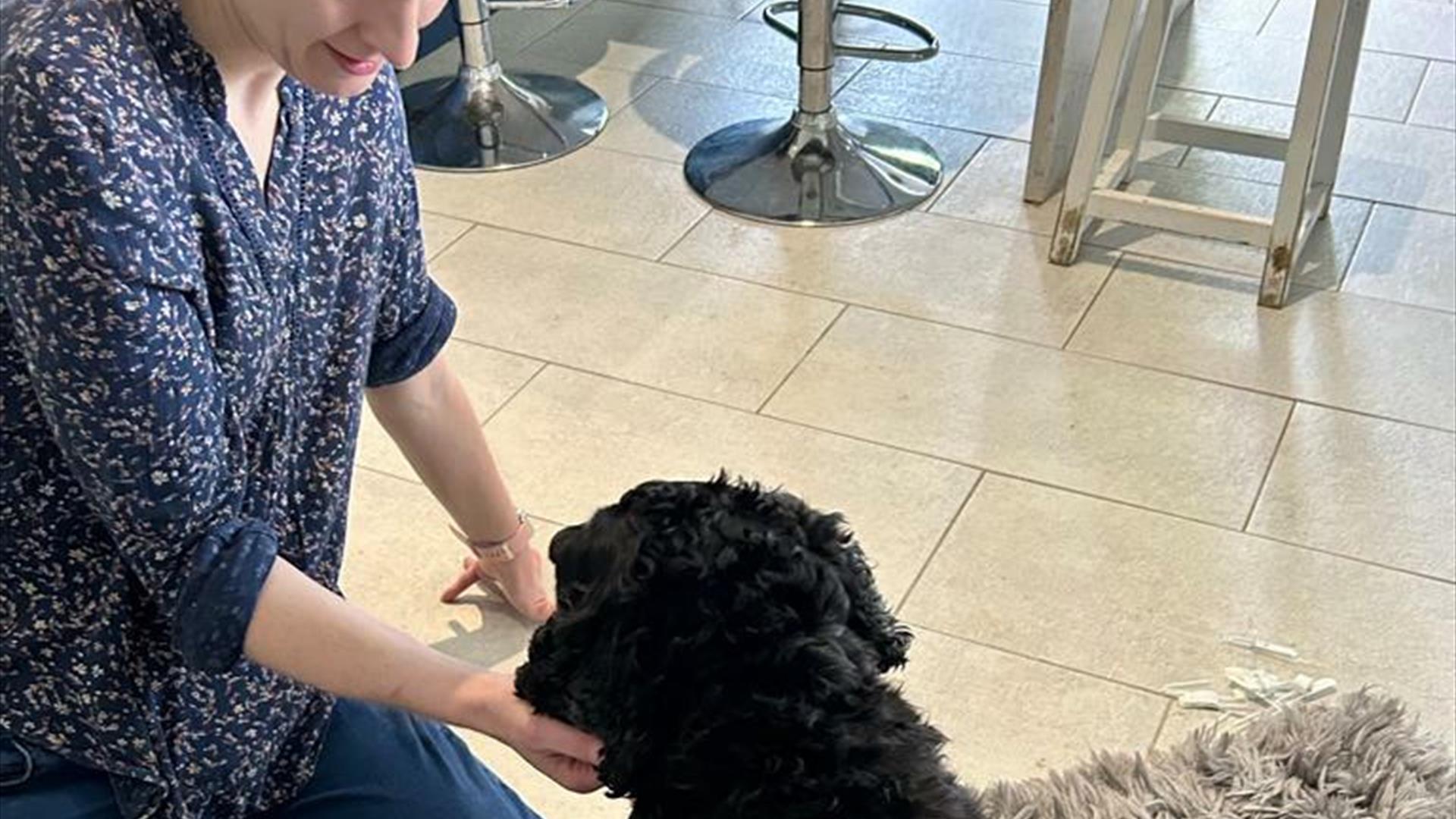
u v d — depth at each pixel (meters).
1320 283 2.52
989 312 2.47
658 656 0.99
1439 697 1.78
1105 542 2.00
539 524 2.04
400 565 1.99
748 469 2.14
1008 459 2.15
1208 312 2.46
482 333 2.44
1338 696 1.77
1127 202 2.53
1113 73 2.41
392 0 0.94
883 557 1.98
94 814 1.18
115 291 0.93
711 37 3.41
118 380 0.96
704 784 0.97
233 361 1.05
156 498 1.01
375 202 1.17
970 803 1.07
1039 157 2.71
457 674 1.11
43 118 0.89
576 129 3.03
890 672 1.42
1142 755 1.68
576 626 1.03
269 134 1.07
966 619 1.89
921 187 2.81
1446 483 2.09
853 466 2.14
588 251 2.66
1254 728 1.71
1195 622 1.88
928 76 3.22
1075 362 2.35
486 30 3.00
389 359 1.37
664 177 2.88
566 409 2.27
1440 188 2.76
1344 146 2.89
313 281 1.12
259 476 1.14
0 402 1.00
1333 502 2.06
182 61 0.97
